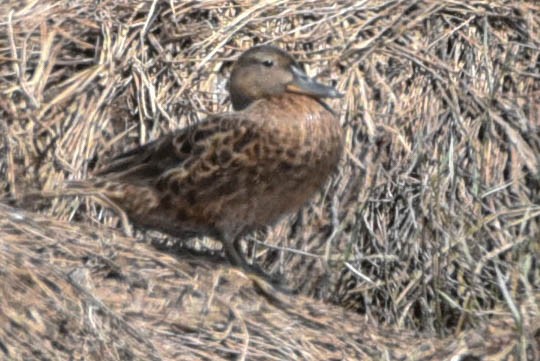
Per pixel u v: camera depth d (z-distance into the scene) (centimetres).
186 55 1227
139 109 1203
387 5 1255
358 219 1177
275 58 1052
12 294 875
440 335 1091
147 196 1052
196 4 1245
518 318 920
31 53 1210
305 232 1184
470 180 1183
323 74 1222
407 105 1212
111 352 873
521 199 1140
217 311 967
